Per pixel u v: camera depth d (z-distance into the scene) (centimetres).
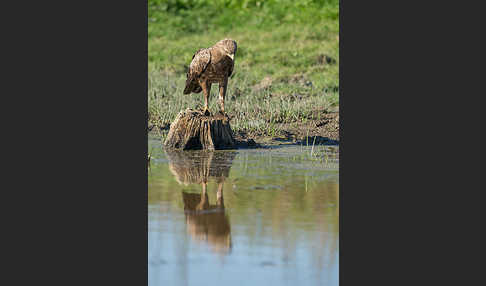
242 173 2267
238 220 1747
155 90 3806
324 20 5331
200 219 1756
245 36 5097
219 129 2738
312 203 1895
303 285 1395
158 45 4891
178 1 5709
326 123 3231
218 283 1391
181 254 1537
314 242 1603
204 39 5109
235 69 4225
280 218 1766
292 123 3247
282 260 1511
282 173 2269
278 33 5075
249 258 1518
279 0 5728
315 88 3850
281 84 3947
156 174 2239
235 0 5794
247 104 3422
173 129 2748
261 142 2894
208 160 2483
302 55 4497
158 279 1412
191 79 2728
